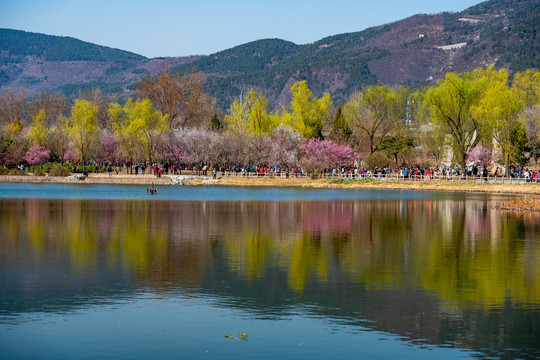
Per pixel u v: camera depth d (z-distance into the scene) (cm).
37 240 3666
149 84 16450
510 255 3269
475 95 10200
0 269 2778
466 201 7181
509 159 10125
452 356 1770
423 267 2927
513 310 2200
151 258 3084
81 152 12694
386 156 11681
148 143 12569
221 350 1783
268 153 11875
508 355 1780
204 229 4297
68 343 1823
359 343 1858
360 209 6041
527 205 6284
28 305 2191
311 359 1728
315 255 3231
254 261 3038
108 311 2131
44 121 14138
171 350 1778
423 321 2070
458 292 2444
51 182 11212
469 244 3656
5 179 11300
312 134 12569
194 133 12550
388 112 12300
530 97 12012
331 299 2322
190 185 10669
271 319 2069
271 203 6812
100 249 3347
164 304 2223
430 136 12275
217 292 2402
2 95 19662
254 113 12988
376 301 2302
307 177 11344
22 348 1781
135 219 4894
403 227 4506
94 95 18412
